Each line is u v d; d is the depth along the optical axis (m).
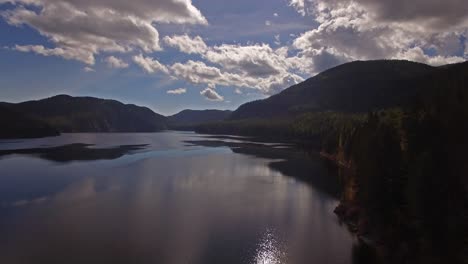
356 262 41.84
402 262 39.22
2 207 62.22
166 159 131.12
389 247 43.03
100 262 40.88
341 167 113.69
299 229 52.97
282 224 55.16
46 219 55.72
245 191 77.69
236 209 63.00
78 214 58.53
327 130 191.50
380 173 49.56
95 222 54.53
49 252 43.34
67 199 68.06
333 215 60.09
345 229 53.03
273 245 46.84
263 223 55.62
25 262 40.62
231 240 48.34
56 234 49.31
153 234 49.94
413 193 41.31
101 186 80.31
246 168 110.50
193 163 120.69
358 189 58.50
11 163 114.06
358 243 47.50
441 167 40.69
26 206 62.94
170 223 54.69
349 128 129.38
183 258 42.53
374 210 49.31
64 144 190.38
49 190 75.38
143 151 160.12
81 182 84.25
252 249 45.47
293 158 136.38
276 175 98.44
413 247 39.31
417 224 40.03
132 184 83.06
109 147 178.12
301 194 75.38
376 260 41.88
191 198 70.44
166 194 73.56
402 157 50.09
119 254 43.16
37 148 164.12
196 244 46.72
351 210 57.50
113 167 108.75
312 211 62.41
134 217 57.44
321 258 42.94
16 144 185.25
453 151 45.66
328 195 74.69
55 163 115.31
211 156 142.25
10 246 44.94
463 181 40.28
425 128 51.91
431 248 36.81
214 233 50.84
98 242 46.66
